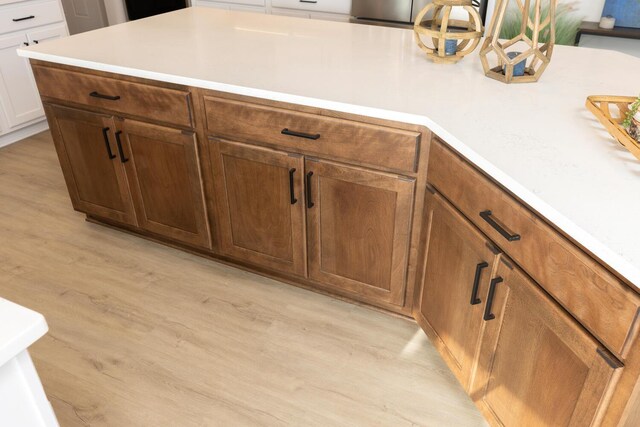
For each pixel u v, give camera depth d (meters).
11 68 3.41
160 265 2.37
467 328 1.52
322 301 2.15
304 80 1.78
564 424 1.15
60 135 2.36
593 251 0.96
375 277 1.93
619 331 0.95
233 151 1.94
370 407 1.70
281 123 1.77
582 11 3.80
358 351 1.91
